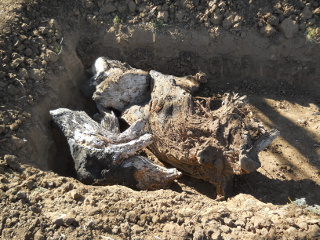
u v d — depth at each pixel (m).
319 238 1.29
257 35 2.30
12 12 2.14
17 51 2.02
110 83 1.96
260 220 1.37
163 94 1.86
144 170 1.69
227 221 1.39
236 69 2.36
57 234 1.32
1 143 1.66
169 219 1.41
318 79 2.29
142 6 2.39
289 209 1.44
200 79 2.18
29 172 1.60
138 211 1.43
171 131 1.76
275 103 2.26
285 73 2.33
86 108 2.24
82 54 2.37
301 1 2.29
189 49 2.35
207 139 1.67
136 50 2.38
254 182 1.85
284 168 1.92
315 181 1.85
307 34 2.24
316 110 2.20
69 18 2.36
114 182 1.72
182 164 1.82
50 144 1.92
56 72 2.08
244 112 1.70
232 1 2.31
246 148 1.59
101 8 2.40
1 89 1.85
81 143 1.74
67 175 1.89
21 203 1.43
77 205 1.45
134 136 1.77
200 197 1.67
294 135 2.07
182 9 2.36
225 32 2.31
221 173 1.72
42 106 1.93
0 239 1.33
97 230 1.35
